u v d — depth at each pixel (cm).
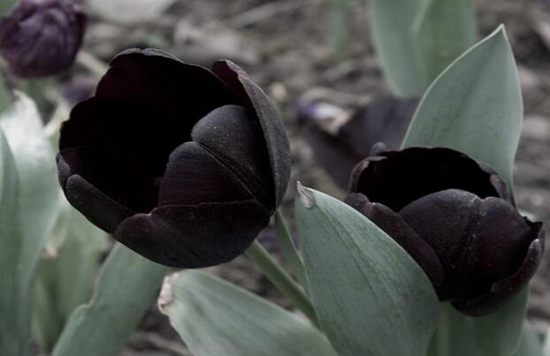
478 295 54
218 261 52
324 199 52
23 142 65
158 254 51
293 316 60
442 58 77
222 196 50
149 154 53
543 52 127
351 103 117
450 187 55
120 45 129
